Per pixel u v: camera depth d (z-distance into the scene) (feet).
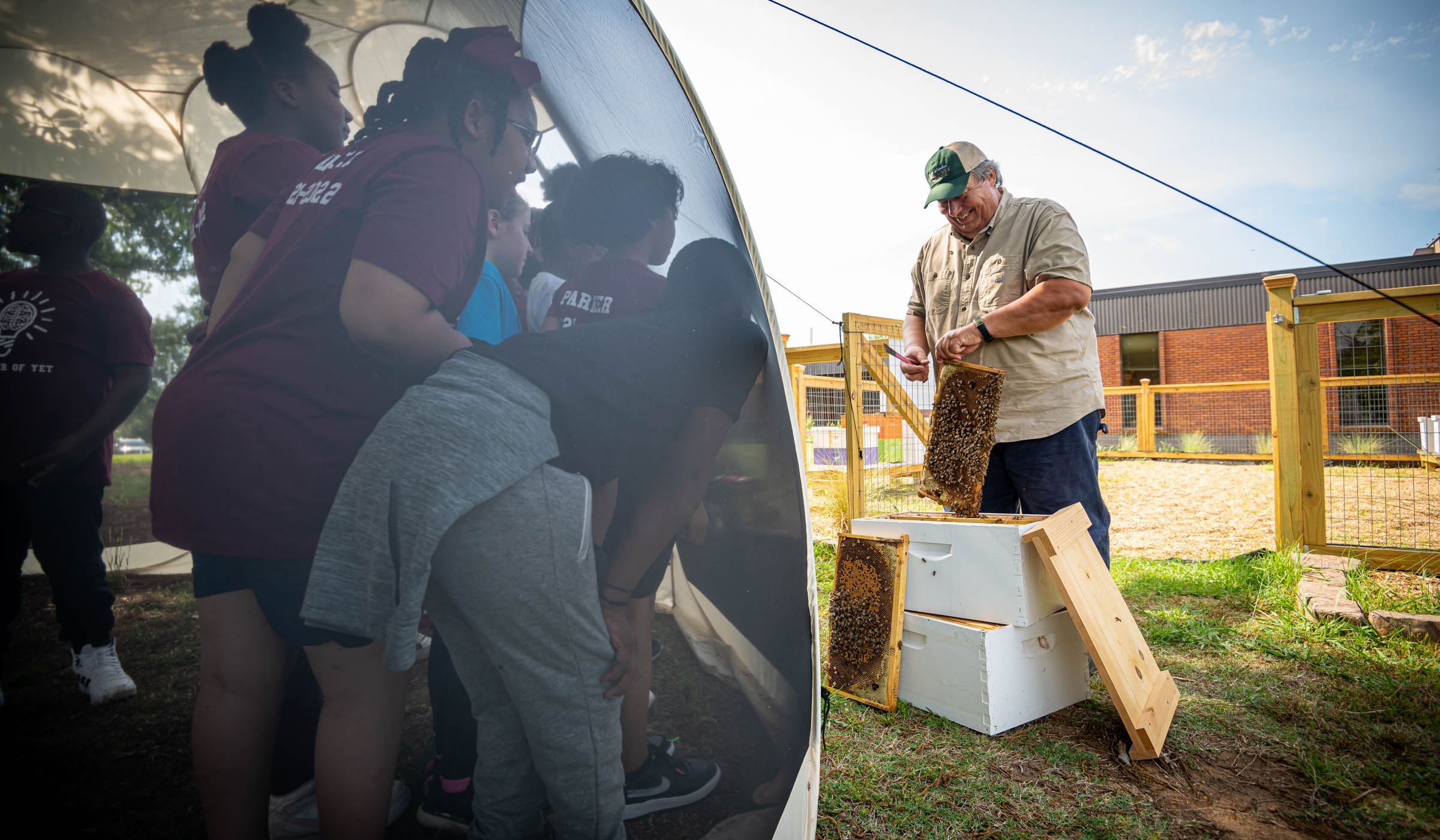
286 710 1.96
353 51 2.31
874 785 5.49
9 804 1.75
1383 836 4.69
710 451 2.81
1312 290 48.14
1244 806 5.10
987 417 7.34
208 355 1.95
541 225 2.54
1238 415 50.26
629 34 3.44
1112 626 6.23
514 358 2.28
